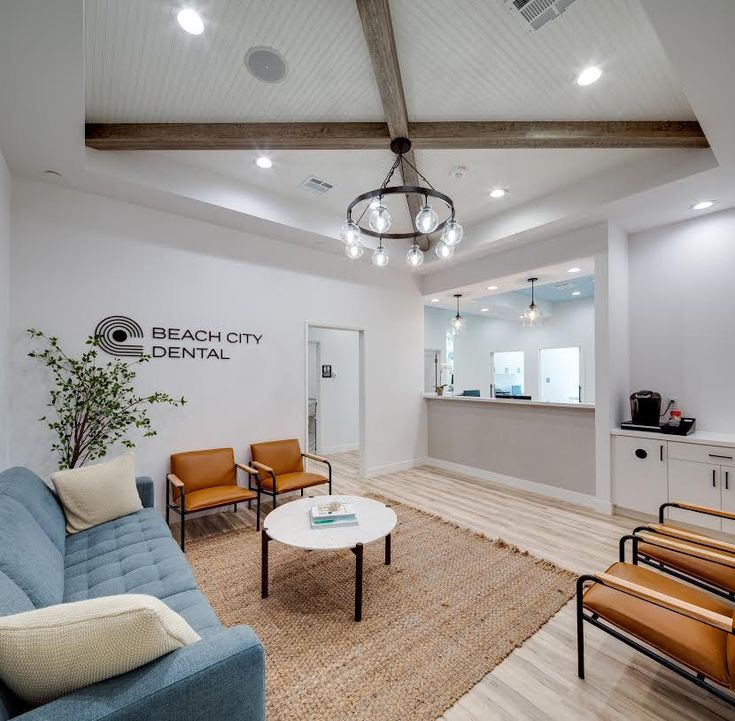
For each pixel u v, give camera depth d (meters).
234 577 2.64
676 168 3.08
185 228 3.78
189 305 3.79
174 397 3.68
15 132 2.51
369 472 5.27
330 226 4.32
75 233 3.25
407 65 2.38
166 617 1.10
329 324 4.87
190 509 3.08
